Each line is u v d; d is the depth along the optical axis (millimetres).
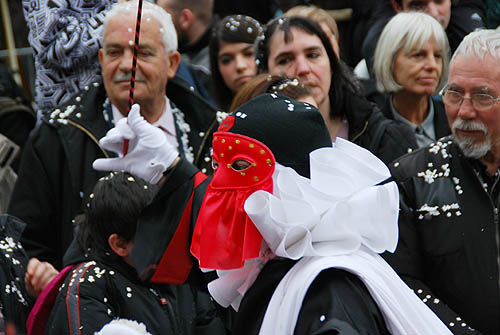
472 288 7527
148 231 6367
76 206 8852
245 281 5301
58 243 9016
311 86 9344
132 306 6961
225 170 5199
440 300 7664
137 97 9000
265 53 9758
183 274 6398
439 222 7598
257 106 5199
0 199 9961
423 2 11938
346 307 4691
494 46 7594
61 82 10133
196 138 9367
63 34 9961
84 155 8953
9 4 14648
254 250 5000
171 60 9430
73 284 6883
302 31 9484
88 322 6672
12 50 14242
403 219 7668
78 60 9977
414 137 9586
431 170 7797
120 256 7117
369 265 4938
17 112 11586
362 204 5004
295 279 4844
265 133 5113
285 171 5047
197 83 11531
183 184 6434
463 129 7617
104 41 9094
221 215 5152
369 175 5176
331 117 9695
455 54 7812
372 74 11320
